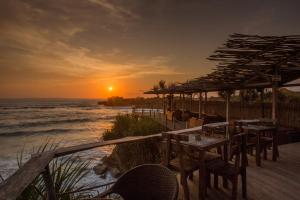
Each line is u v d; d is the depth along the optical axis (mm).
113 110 81375
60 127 35562
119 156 10273
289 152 6125
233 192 3098
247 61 5809
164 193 1930
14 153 17922
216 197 3357
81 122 43031
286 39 4703
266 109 11508
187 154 3541
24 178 1602
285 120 10141
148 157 7641
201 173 3131
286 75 8141
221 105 16453
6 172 12977
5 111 72062
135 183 2098
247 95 17516
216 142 3277
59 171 2527
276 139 5324
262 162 5145
